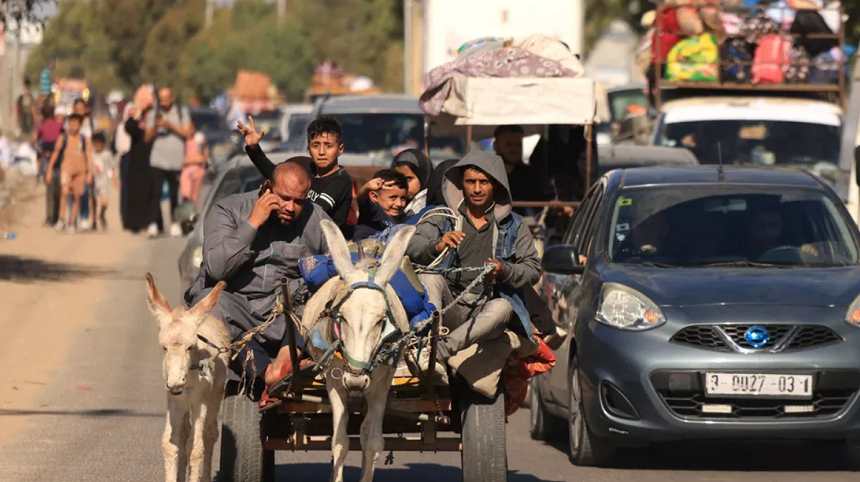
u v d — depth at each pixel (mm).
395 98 55594
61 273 53406
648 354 24328
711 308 24547
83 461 25016
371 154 46219
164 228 73875
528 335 20984
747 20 54250
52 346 38281
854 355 24109
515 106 37188
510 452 27891
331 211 24281
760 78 53812
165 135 69688
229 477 20812
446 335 19797
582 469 25812
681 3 54250
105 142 73000
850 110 42562
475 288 20984
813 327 24328
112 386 33156
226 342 20547
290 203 21312
